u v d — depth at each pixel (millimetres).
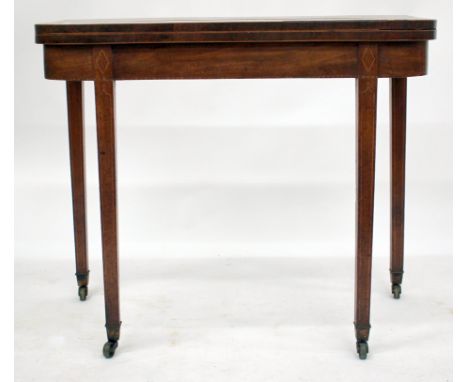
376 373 2387
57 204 3494
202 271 3201
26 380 2359
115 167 2443
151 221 3506
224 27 2330
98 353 2523
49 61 2391
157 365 2441
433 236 3457
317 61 2365
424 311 2812
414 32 2332
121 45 2371
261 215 3506
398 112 2852
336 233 3500
